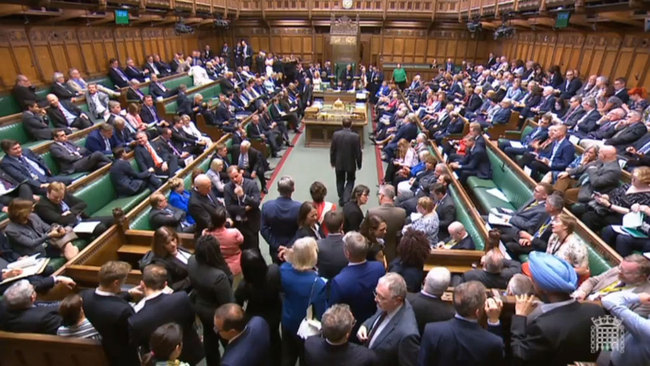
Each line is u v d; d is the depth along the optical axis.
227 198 5.71
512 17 14.03
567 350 2.31
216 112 11.42
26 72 10.34
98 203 6.23
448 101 13.54
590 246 4.26
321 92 17.28
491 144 8.36
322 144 11.90
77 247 4.94
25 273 3.97
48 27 11.10
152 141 8.05
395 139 10.20
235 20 21.97
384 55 22.53
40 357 3.09
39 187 5.88
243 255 2.93
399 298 2.53
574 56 13.59
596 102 8.76
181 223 5.63
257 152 8.23
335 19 21.22
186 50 19.33
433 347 2.30
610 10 8.84
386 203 4.61
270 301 3.06
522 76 14.77
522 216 5.16
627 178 5.61
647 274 2.76
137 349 2.95
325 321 2.28
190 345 3.12
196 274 3.12
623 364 2.20
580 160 6.76
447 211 5.52
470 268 4.52
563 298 2.41
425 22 21.45
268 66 19.48
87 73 12.66
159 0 13.57
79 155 7.29
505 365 2.99
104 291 2.91
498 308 2.57
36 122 7.68
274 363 3.29
